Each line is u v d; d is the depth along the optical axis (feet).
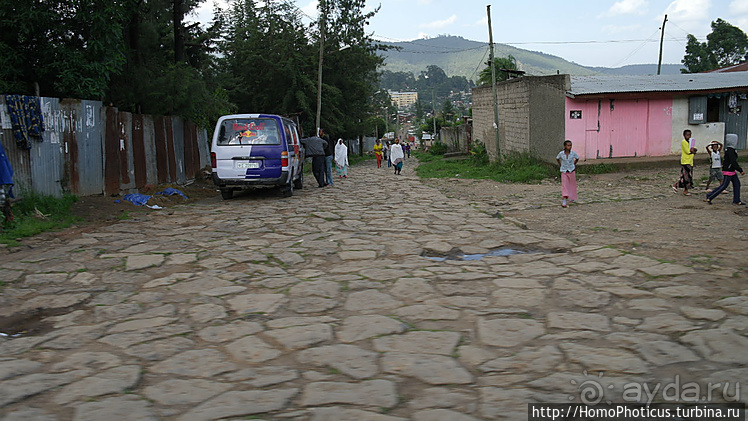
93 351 12.18
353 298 15.87
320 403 9.43
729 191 40.60
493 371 10.64
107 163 37.81
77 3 35.60
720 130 63.10
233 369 11.00
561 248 22.15
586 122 59.21
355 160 142.00
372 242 24.43
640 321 13.15
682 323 12.84
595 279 17.02
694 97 61.41
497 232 26.27
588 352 11.39
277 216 33.09
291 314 14.58
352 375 10.60
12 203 28.66
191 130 56.39
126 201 37.65
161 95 46.55
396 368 10.89
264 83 106.93
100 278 18.70
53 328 13.93
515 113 71.92
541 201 38.42
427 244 23.77
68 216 30.12
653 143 61.26
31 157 30.14
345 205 38.19
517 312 14.23
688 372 10.30
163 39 67.87
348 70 116.37
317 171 52.90
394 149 75.31
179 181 51.90
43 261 21.08
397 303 15.33
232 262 20.84
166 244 24.39
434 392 9.79
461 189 49.01
